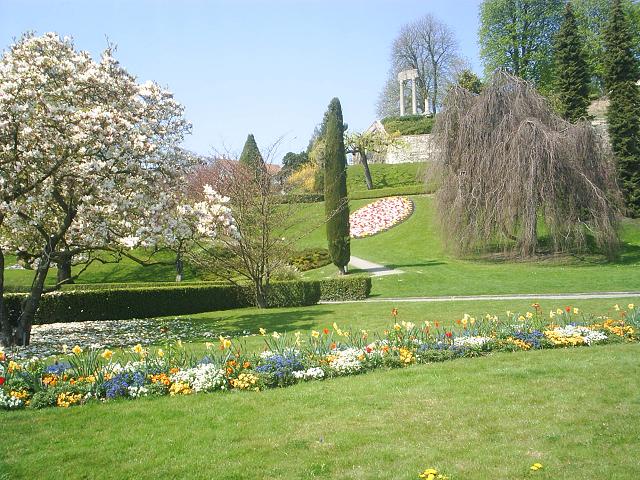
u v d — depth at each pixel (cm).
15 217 1251
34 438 576
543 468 467
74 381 734
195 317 1794
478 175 2745
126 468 501
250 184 2042
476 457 495
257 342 1130
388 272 2825
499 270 2652
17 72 1171
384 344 931
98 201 1303
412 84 6525
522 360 855
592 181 2669
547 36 4984
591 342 995
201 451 534
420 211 4259
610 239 2619
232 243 1903
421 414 612
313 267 3391
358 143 5150
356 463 495
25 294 1683
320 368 802
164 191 1351
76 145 1182
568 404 626
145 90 1400
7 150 1223
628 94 3497
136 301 1855
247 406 661
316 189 5203
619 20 3594
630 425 553
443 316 1490
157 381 740
